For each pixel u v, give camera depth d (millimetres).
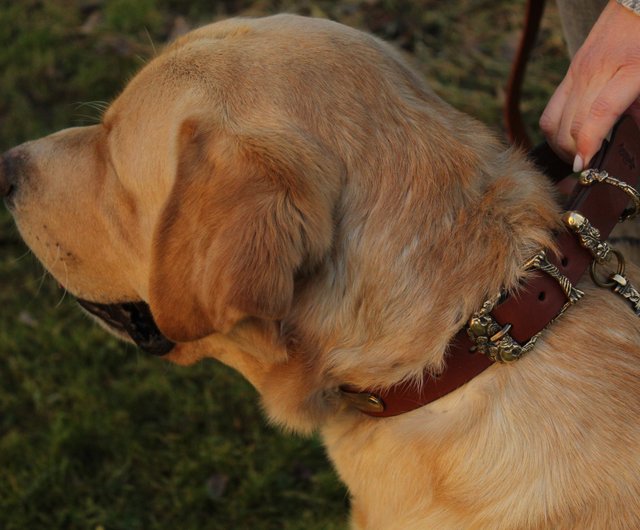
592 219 985
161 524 1435
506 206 986
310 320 987
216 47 1029
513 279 958
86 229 1096
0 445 1515
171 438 1521
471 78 2125
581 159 1020
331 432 1047
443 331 964
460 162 997
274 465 1479
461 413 970
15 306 1741
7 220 1899
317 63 1005
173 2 2459
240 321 993
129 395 1570
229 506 1444
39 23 2406
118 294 1127
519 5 2350
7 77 2221
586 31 1216
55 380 1612
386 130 992
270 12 2367
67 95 2168
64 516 1439
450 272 968
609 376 963
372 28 2293
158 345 1139
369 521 1036
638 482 941
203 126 978
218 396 1569
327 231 959
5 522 1437
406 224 975
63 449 1507
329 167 970
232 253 937
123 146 1048
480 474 961
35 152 1124
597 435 951
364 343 979
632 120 1026
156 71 1039
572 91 1040
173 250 959
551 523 943
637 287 1006
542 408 957
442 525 974
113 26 2381
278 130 971
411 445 987
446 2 2379
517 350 955
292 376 1007
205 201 956
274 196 943
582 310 979
